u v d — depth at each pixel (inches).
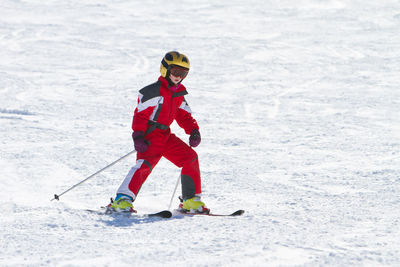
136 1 6653.5
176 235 526.9
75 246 476.1
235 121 1678.2
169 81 674.2
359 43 4254.4
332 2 6633.9
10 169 903.7
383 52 3821.4
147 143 666.2
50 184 828.6
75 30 4648.1
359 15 5816.9
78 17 5462.6
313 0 6742.1
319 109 1955.0
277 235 522.0
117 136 1332.4
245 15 5905.5
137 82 2588.6
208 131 1477.6
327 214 650.2
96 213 639.1
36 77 2532.0
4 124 1390.3
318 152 1191.6
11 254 447.5
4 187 784.9
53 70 2810.0
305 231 545.0
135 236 522.3
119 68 3038.9
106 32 4613.7
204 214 676.1
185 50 3853.3
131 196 655.1
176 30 4886.8
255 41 4357.8
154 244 489.1
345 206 706.8
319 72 3048.7
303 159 1111.0
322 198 767.7
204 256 447.8
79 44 3924.7
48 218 595.8
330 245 487.2
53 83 2393.0
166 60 663.8
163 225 577.6
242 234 527.5
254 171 983.6
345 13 5959.6
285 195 792.9
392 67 3179.1
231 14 5949.8
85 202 732.7
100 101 2001.7
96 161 1020.5
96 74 2775.6
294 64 3358.8
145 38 4377.5
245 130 1509.6
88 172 926.4
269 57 3634.4
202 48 3976.4
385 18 5639.8
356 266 426.3
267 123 1647.4
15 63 2987.2
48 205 687.1
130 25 5093.5
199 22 5418.3
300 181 901.8
